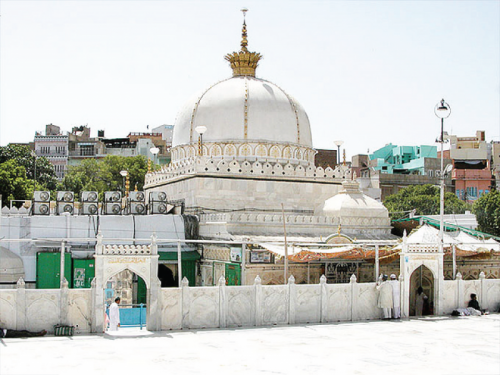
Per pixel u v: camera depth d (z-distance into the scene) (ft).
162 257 120.37
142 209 133.80
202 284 124.26
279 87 158.81
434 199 270.67
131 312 89.97
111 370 60.18
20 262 114.73
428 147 411.54
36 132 405.39
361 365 64.18
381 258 112.16
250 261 108.17
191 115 152.25
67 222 118.93
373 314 98.07
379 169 374.22
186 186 137.49
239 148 145.38
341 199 134.72
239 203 134.21
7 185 216.33
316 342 76.89
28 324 80.07
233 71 163.94
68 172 330.34
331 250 106.52
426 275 116.37
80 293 81.97
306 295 93.71
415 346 75.20
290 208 139.44
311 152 158.71
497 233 238.89
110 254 82.69
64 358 65.57
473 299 106.63
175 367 61.82
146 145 393.70
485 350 73.20
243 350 71.00
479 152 383.04
